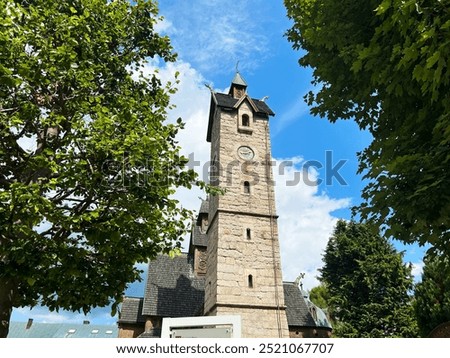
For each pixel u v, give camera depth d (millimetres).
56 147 9164
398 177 6477
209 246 26328
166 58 12250
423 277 22734
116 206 8531
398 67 5977
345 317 27906
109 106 10008
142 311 29547
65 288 8641
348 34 8703
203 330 10094
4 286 8312
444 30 5367
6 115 8062
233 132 28984
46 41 8133
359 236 30469
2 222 7211
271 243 24875
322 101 10648
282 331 21859
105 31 10461
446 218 5859
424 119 7180
